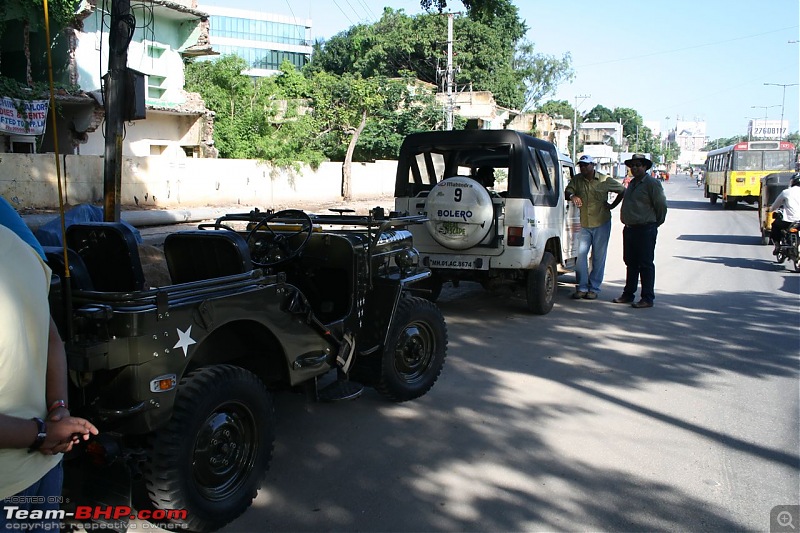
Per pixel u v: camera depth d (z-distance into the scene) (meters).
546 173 8.47
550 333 7.55
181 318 3.21
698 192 52.00
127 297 3.02
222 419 3.45
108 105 7.64
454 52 44.72
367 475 4.04
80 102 17.88
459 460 4.26
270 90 25.73
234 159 22.59
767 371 6.16
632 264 9.03
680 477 4.05
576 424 4.88
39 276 2.17
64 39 18.12
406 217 5.45
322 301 5.11
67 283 2.89
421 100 32.19
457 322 8.09
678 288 10.54
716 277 11.63
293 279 5.15
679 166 180.62
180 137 23.33
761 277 11.63
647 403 5.31
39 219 12.62
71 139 18.98
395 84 31.48
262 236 5.04
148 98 22.03
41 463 2.14
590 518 3.56
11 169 14.74
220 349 4.01
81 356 2.83
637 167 8.77
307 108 29.30
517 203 7.70
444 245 7.77
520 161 7.71
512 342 7.15
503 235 7.76
